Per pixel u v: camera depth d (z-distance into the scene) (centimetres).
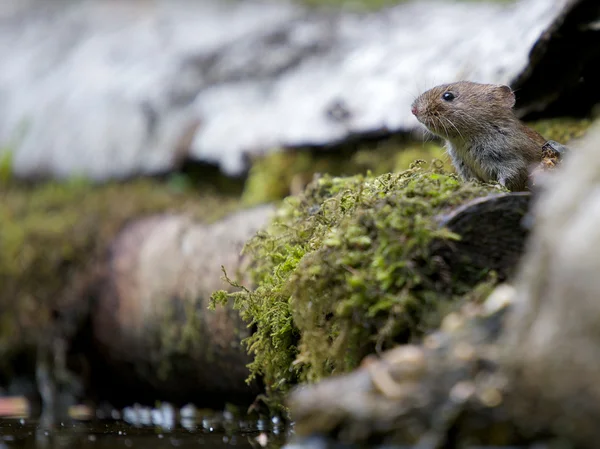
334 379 462
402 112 952
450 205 489
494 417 392
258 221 865
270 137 1104
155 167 1299
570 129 845
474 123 730
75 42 1733
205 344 848
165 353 941
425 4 1288
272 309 604
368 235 502
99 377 1136
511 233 471
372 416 412
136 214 1155
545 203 402
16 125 1627
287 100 1156
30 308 1175
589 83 866
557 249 374
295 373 615
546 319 377
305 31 1312
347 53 1185
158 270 973
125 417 904
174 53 1485
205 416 874
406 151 943
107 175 1380
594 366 355
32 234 1203
